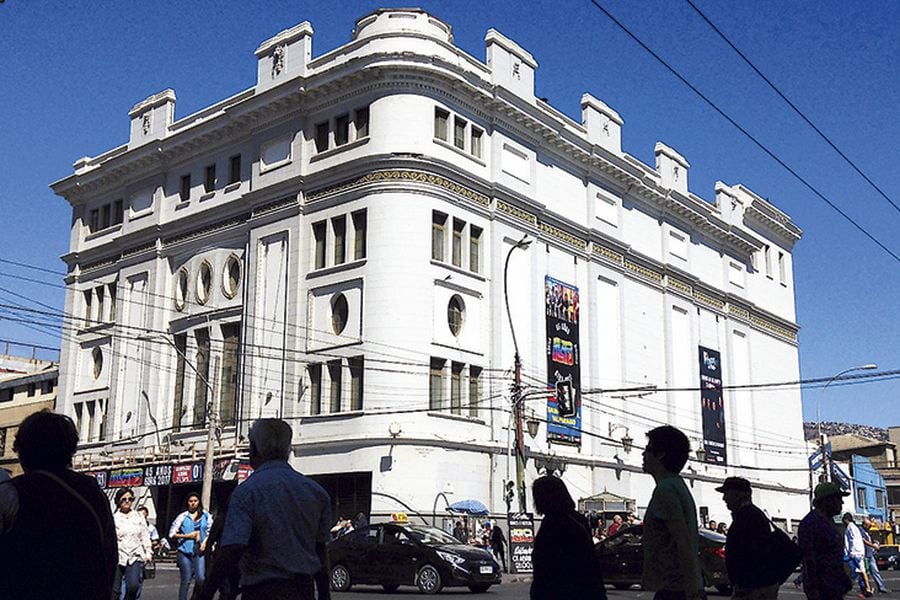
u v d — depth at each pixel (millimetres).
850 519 21609
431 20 39031
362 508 35031
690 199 52781
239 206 42344
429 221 36781
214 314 42438
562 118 44500
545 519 6852
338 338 37000
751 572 7680
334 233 38344
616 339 45938
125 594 14633
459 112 39062
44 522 4664
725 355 55000
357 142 37875
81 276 50344
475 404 37812
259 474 5773
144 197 47562
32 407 57938
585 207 45500
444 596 21797
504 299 39531
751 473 55469
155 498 42906
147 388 44594
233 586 6230
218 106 44250
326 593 5895
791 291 64625
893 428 104688
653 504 6852
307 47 40875
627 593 22281
